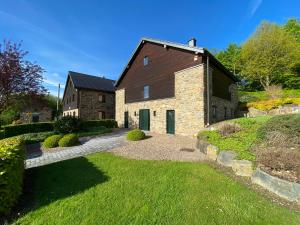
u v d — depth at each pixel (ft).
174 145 32.32
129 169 19.98
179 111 45.14
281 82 87.76
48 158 28.12
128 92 64.08
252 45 88.12
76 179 17.71
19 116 102.83
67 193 14.76
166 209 12.26
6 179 11.30
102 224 10.68
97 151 29.78
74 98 89.45
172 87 47.42
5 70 38.83
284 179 14.61
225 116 55.01
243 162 18.72
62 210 12.16
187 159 24.03
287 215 11.86
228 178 17.76
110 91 94.38
